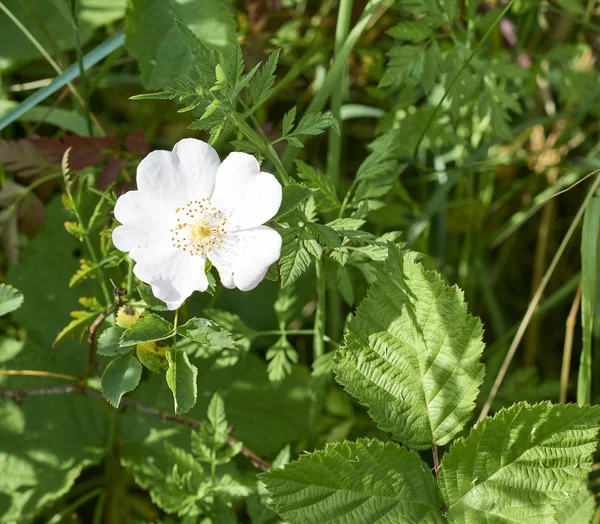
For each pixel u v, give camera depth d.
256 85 0.47
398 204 0.61
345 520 0.47
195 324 0.46
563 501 0.47
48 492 0.56
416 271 0.49
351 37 0.54
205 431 0.52
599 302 0.62
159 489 0.56
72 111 0.61
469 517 0.48
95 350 0.53
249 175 0.46
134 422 0.57
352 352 0.49
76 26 0.56
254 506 0.52
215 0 0.57
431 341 0.49
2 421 0.56
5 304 0.50
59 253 0.59
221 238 0.46
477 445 0.48
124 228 0.46
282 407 0.58
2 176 0.60
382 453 0.48
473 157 0.61
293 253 0.47
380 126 0.60
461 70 0.54
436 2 0.56
